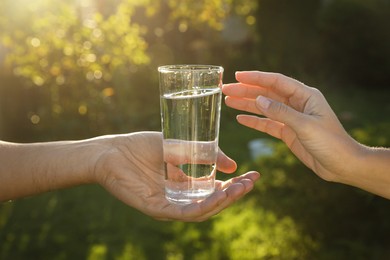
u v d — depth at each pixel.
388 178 0.63
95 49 2.60
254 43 4.61
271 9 4.45
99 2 2.72
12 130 2.90
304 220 1.71
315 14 4.53
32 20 2.44
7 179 0.69
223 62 4.29
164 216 0.64
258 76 0.69
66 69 2.73
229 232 1.80
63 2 2.51
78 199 2.16
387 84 4.66
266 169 1.90
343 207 1.65
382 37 4.59
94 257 1.68
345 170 0.64
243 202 2.00
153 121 3.13
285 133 0.73
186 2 2.97
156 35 3.62
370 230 1.64
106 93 2.98
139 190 0.66
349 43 4.60
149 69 3.39
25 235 1.87
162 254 1.70
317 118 0.64
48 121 2.95
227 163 0.73
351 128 3.34
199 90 0.63
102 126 3.00
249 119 0.74
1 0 2.41
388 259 1.53
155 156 0.71
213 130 0.65
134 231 1.87
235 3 4.12
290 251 1.65
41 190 0.70
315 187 1.70
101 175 0.68
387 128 1.74
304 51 4.57
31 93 2.92
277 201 1.84
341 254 1.58
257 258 1.64
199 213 0.61
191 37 4.18
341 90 4.51
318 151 0.64
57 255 1.72
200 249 1.73
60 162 0.69
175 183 0.65
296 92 0.68
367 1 4.64
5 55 2.69
